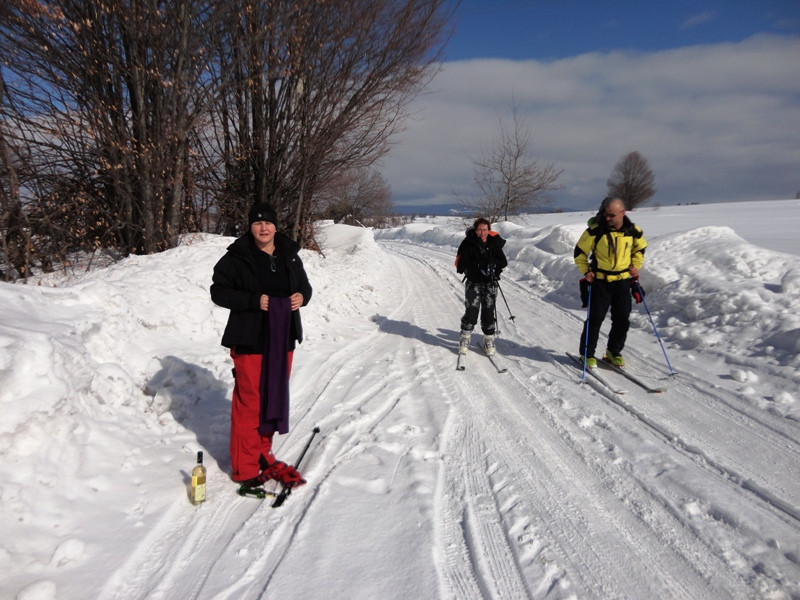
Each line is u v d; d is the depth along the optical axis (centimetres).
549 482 331
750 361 514
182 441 373
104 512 280
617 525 285
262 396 315
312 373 550
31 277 747
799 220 2728
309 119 1105
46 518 262
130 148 784
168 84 776
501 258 620
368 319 845
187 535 275
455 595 233
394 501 309
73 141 764
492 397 489
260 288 314
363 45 1059
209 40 840
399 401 475
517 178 2973
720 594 233
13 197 709
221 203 1099
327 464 355
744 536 271
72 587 229
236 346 317
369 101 1127
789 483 320
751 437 382
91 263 826
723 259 742
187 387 448
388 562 254
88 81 754
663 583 240
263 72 970
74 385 329
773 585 236
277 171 1152
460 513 299
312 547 265
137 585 237
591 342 555
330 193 1304
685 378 510
